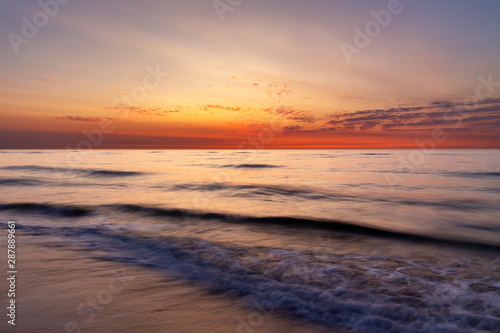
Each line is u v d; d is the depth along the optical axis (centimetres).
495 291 399
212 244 643
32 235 728
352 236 727
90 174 2386
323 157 5825
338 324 327
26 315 331
